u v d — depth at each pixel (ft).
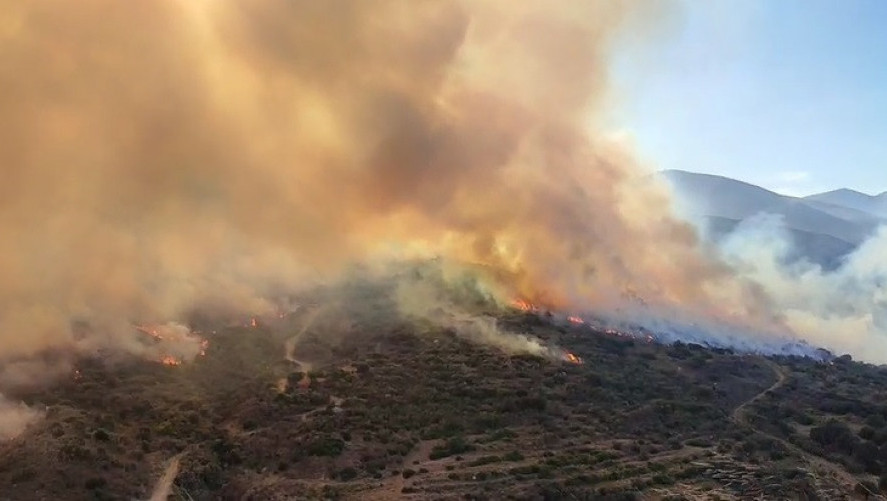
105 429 256.11
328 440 245.65
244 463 244.63
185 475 231.09
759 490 214.48
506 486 213.46
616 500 207.00
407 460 236.43
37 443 237.25
